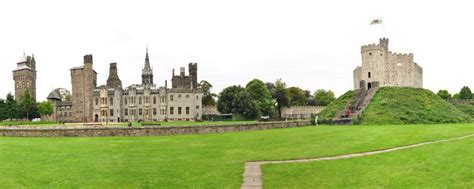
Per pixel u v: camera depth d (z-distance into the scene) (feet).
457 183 83.82
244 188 91.61
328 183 92.73
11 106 520.42
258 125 249.96
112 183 95.14
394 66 426.10
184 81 556.10
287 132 217.36
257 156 131.95
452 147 121.08
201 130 228.63
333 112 358.64
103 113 501.97
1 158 125.29
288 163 117.50
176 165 116.06
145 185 93.86
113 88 520.01
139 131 216.74
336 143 156.76
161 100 477.77
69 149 150.41
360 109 344.90
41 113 572.92
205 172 106.93
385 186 86.43
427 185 84.33
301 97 631.97
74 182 95.45
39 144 168.96
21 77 639.76
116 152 142.10
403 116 316.19
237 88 464.24
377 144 147.95
